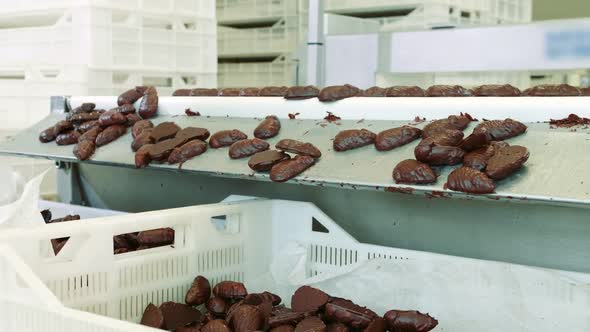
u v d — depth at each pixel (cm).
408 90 179
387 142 155
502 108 152
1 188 180
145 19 342
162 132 195
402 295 155
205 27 361
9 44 356
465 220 163
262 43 500
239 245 177
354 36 285
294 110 185
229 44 518
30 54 346
